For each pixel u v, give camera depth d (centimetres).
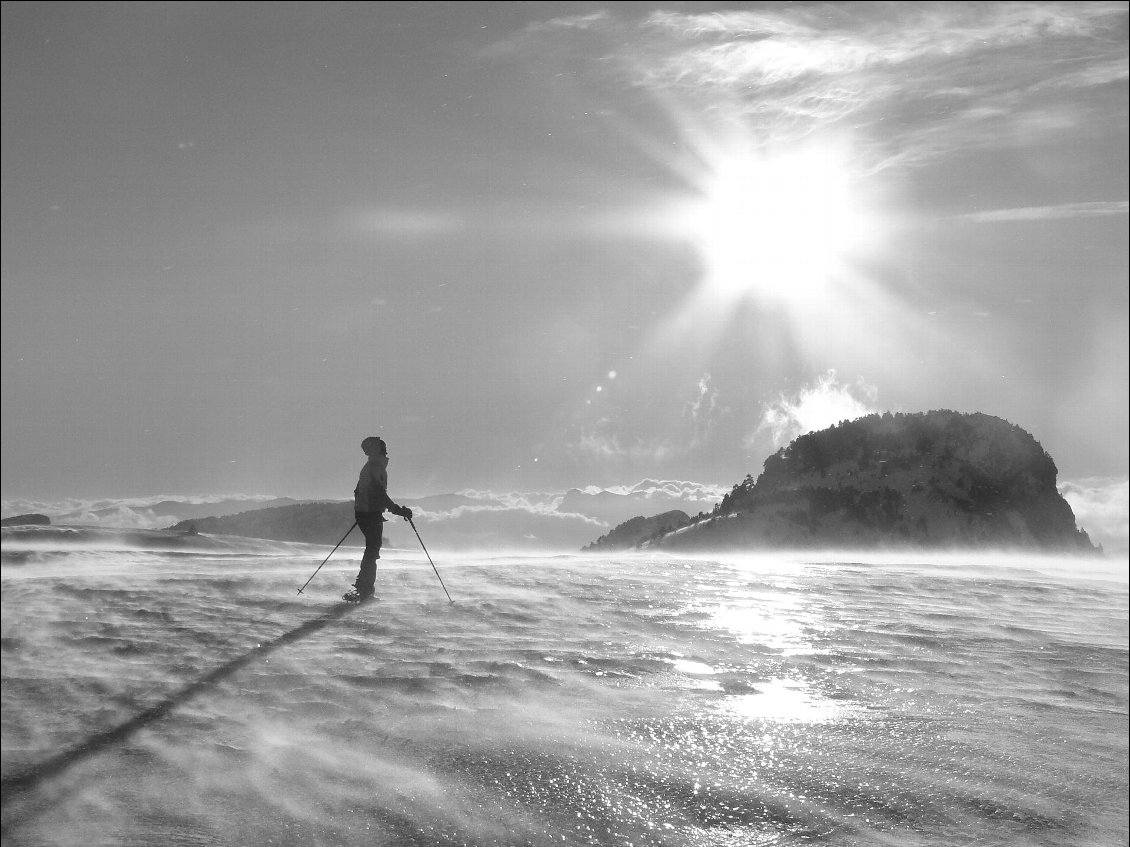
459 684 625
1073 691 691
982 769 480
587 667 689
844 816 409
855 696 636
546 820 389
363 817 391
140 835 373
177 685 625
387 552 2370
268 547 3419
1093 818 422
